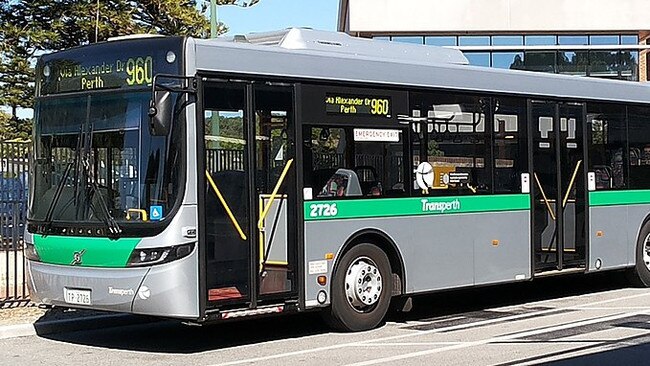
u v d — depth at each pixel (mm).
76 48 10898
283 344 11094
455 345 10742
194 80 10148
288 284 10984
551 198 14305
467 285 13016
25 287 13859
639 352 10117
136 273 10000
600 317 12836
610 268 15281
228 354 10469
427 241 12516
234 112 10531
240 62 10625
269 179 10844
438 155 12703
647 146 16031
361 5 32062
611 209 15305
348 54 12016
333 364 9719
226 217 10375
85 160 10523
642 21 32656
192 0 27266
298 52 11250
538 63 33000
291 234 11055
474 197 13125
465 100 13117
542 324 12297
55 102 10945
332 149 11500
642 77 34406
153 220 10008
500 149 13539
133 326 12836
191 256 10008
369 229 11836
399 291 12258
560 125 14539
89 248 10344
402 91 12320
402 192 12242
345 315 11680
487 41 33031
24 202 14070
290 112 11117
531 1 32469
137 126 10242
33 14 26500
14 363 10055
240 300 10461
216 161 10328
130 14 26469
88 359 10250
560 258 14375
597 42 33219
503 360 9742
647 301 14539
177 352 10648
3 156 14055
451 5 32281
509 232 13594
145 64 10289
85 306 10414
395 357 10039
